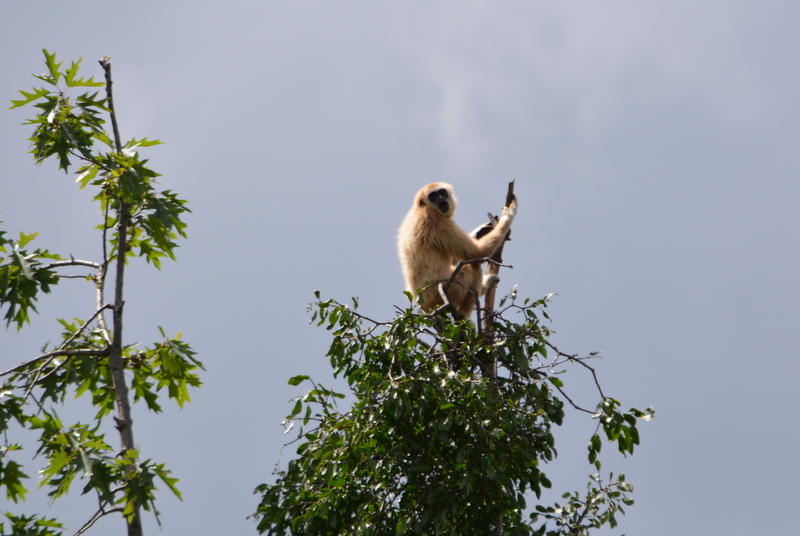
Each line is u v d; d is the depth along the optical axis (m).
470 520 18.95
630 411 19.78
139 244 21.58
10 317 19.14
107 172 19.83
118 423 17.53
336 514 19.48
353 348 19.69
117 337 18.52
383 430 18.83
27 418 17.58
